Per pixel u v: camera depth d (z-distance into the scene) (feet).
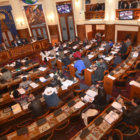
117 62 25.57
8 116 15.39
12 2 40.57
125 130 12.85
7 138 12.46
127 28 41.98
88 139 11.62
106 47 32.78
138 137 12.84
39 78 22.06
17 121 16.33
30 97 17.65
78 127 16.30
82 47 37.35
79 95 17.08
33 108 14.76
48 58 31.91
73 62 28.63
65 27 50.85
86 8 49.03
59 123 13.64
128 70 23.02
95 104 15.56
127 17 37.11
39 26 49.06
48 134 12.76
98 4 43.98
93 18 45.60
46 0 45.21
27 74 24.21
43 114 15.46
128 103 14.52
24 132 12.82
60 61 29.96
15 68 28.66
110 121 12.87
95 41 41.14
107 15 40.78
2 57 35.27
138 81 18.81
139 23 35.68
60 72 22.07
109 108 14.37
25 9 44.32
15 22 43.57
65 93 20.20
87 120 13.62
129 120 12.98
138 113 12.48
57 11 48.03
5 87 21.91
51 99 16.05
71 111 14.84
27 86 20.29
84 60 25.86
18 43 39.58
